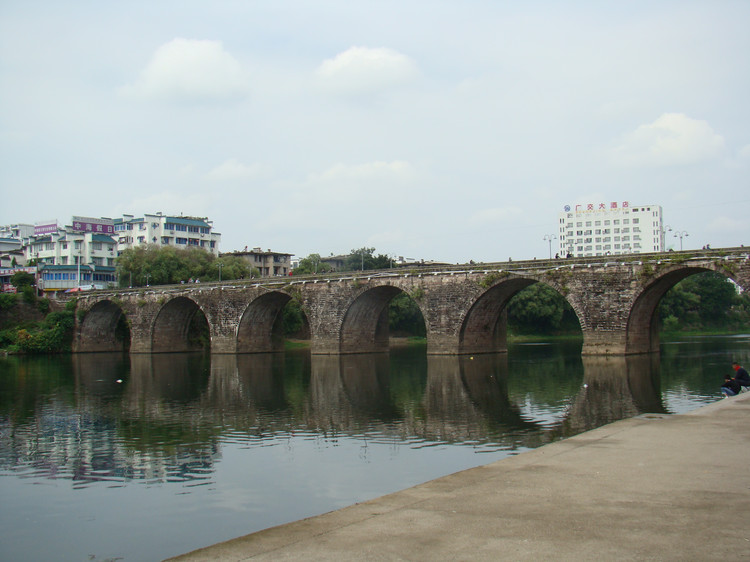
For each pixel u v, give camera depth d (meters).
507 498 11.88
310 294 84.44
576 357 74.06
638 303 62.25
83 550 17.89
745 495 11.68
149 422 36.25
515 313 133.38
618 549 9.17
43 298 112.38
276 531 10.40
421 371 61.09
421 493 12.41
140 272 116.50
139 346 100.69
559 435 29.61
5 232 191.00
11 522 20.14
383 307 87.69
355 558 9.12
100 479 24.62
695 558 8.80
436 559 9.00
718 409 22.38
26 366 78.00
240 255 157.38
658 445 16.27
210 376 61.50
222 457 27.41
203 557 9.37
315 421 35.31
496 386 47.91
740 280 54.59
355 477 23.70
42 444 30.92
